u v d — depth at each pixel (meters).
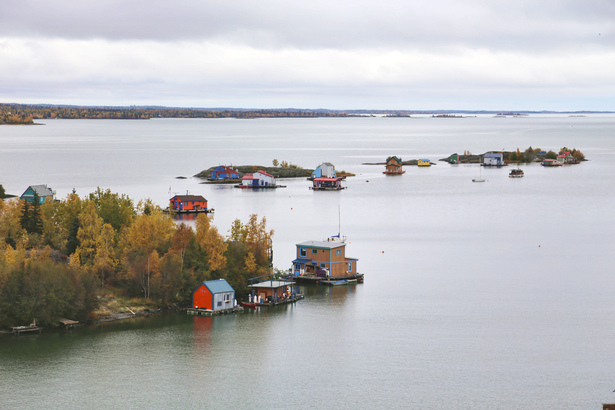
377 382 77.19
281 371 80.38
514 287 118.06
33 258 101.56
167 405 71.44
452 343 89.44
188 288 104.25
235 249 113.75
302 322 98.06
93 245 111.00
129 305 101.75
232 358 84.00
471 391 74.69
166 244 111.69
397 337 91.81
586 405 71.25
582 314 102.12
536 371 80.06
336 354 85.62
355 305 106.69
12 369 79.38
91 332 92.25
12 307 91.75
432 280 122.88
